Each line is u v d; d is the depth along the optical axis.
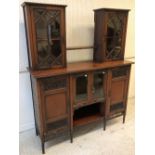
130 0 2.78
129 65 2.29
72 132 2.10
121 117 2.69
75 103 2.01
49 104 1.84
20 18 1.96
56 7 1.77
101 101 2.22
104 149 1.98
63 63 1.97
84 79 2.00
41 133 1.88
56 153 1.93
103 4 2.50
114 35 2.29
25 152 1.95
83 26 2.38
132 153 1.91
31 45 1.76
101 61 2.29
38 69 1.85
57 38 1.88
